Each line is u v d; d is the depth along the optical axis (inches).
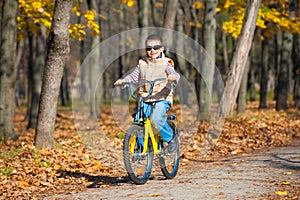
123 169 387.5
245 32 652.7
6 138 598.5
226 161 406.3
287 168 350.9
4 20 600.7
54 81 452.1
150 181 323.0
